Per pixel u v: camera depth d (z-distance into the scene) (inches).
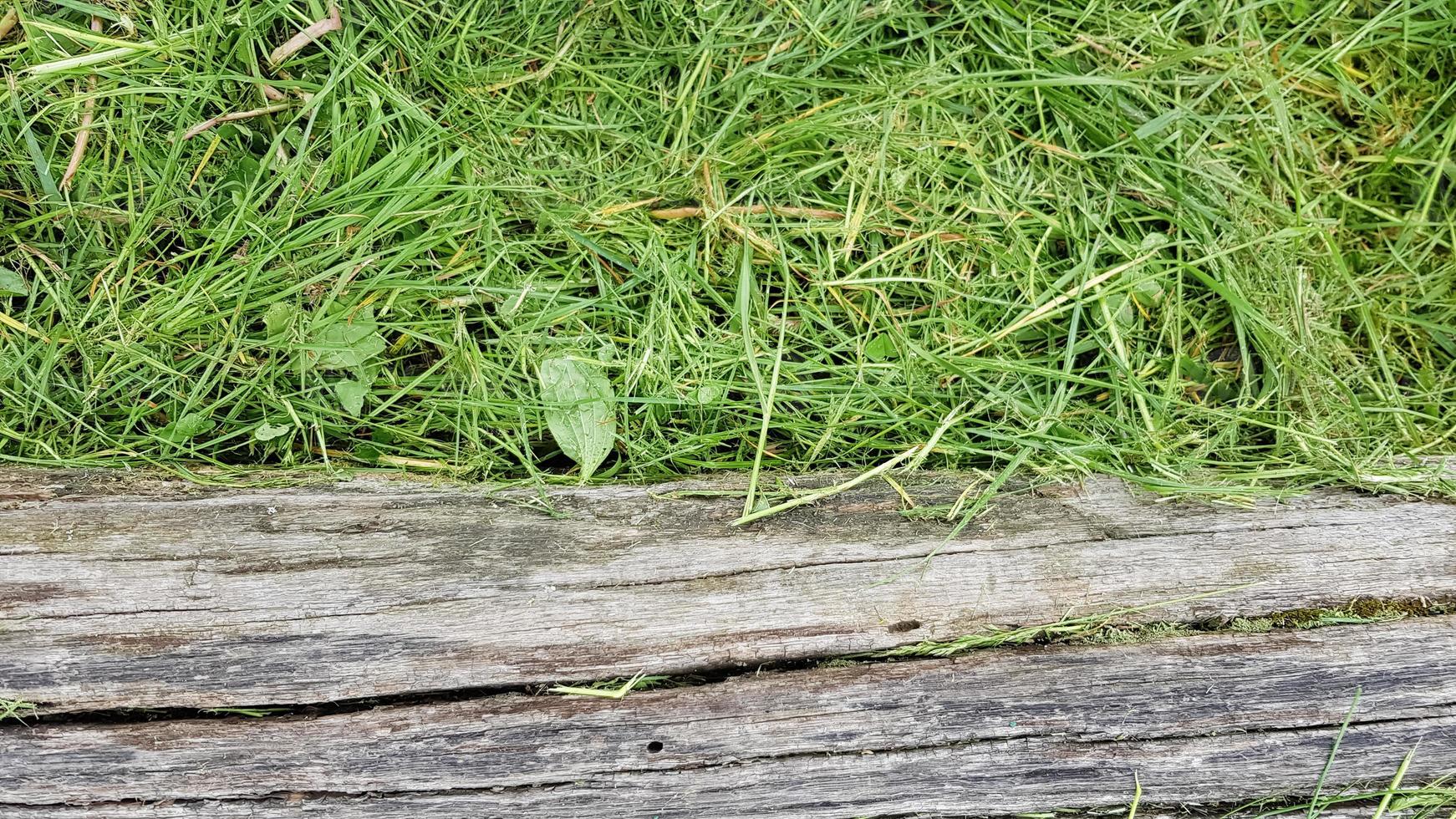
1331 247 76.0
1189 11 82.5
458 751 55.7
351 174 71.7
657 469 71.2
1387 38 82.0
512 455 71.1
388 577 58.5
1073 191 79.0
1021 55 80.6
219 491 62.5
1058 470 67.7
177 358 69.2
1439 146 81.8
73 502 60.2
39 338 67.0
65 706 54.9
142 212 70.2
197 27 69.7
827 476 66.3
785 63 80.6
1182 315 76.7
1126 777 57.5
